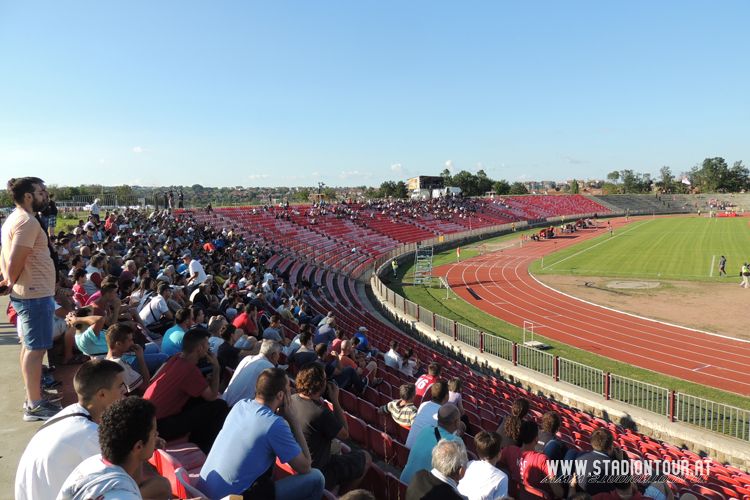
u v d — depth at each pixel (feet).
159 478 13.87
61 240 57.82
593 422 56.34
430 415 25.91
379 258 176.86
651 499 24.53
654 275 152.76
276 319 44.98
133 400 11.36
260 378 16.79
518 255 216.33
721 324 98.27
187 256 64.23
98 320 24.62
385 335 89.76
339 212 252.62
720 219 344.90
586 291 135.03
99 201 165.37
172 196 173.27
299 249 175.01
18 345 31.78
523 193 583.17
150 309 38.55
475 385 65.87
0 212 99.19
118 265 53.93
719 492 39.22
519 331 98.48
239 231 172.76
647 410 57.36
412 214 300.20
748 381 68.64
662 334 92.89
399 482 20.97
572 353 82.94
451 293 141.79
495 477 19.07
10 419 21.42
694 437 51.08
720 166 623.77
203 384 20.86
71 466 12.85
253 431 15.56
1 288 20.56
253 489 15.48
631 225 333.83
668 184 633.20
